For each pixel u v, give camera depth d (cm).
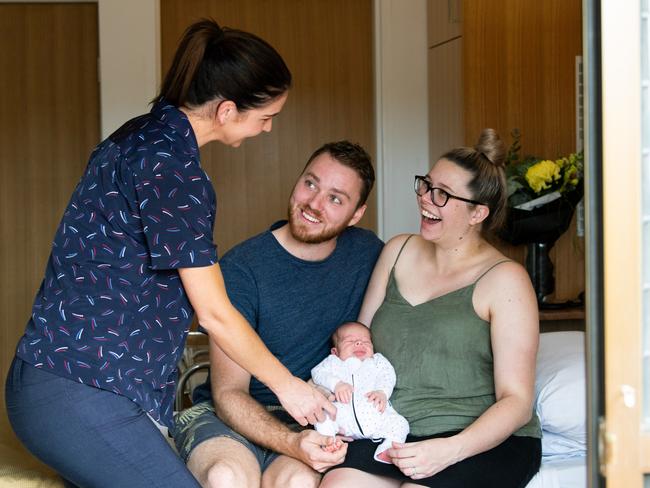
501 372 223
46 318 180
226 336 190
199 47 186
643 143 135
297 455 220
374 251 258
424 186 239
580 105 394
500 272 229
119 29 479
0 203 494
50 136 493
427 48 496
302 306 245
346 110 505
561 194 342
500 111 401
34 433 181
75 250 180
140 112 482
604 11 132
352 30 504
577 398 240
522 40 400
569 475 233
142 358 182
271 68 188
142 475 184
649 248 135
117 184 179
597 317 135
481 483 212
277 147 503
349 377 234
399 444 212
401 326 237
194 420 242
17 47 491
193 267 180
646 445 135
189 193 180
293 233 242
